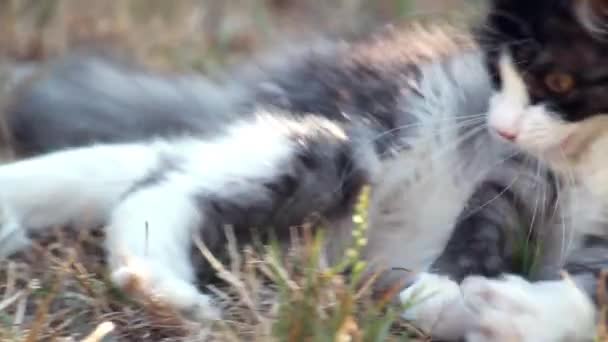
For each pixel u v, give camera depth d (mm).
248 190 4734
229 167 4789
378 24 7129
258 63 5793
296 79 5344
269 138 4844
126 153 5148
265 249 4598
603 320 3840
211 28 7637
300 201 4766
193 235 4707
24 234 4914
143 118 5746
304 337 3775
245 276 4430
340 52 5426
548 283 4129
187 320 4215
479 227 4691
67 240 4969
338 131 4855
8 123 5824
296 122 4965
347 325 3742
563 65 4371
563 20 4352
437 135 5027
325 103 5117
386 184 4988
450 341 4199
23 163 5145
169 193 4785
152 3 7602
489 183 4805
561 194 4727
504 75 4594
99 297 4340
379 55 5328
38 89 5887
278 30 7582
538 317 3916
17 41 7020
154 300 4250
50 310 4266
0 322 4121
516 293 3986
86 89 5871
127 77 5918
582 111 4430
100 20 7414
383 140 4953
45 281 4473
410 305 4113
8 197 4977
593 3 4301
